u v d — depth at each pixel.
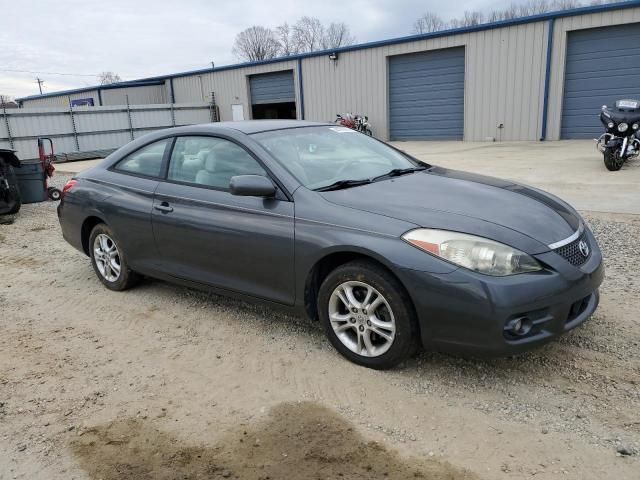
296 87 25.86
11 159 8.97
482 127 19.94
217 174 3.98
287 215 3.45
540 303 2.83
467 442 2.58
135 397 3.15
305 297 3.46
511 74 18.78
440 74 20.98
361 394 3.04
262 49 66.50
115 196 4.63
